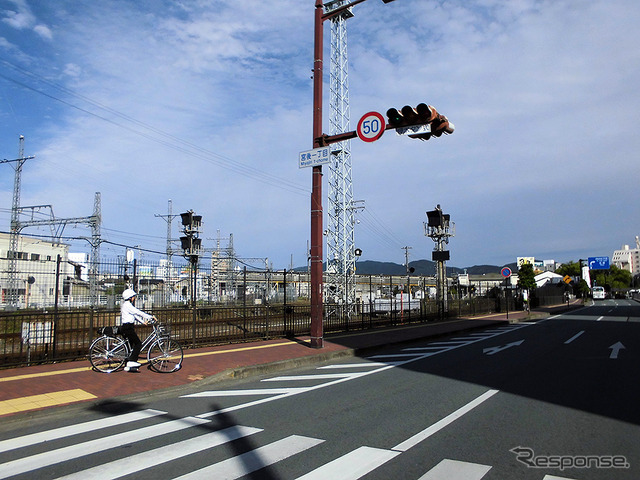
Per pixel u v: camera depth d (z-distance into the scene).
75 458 5.21
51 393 8.09
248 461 5.07
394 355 13.81
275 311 18.55
